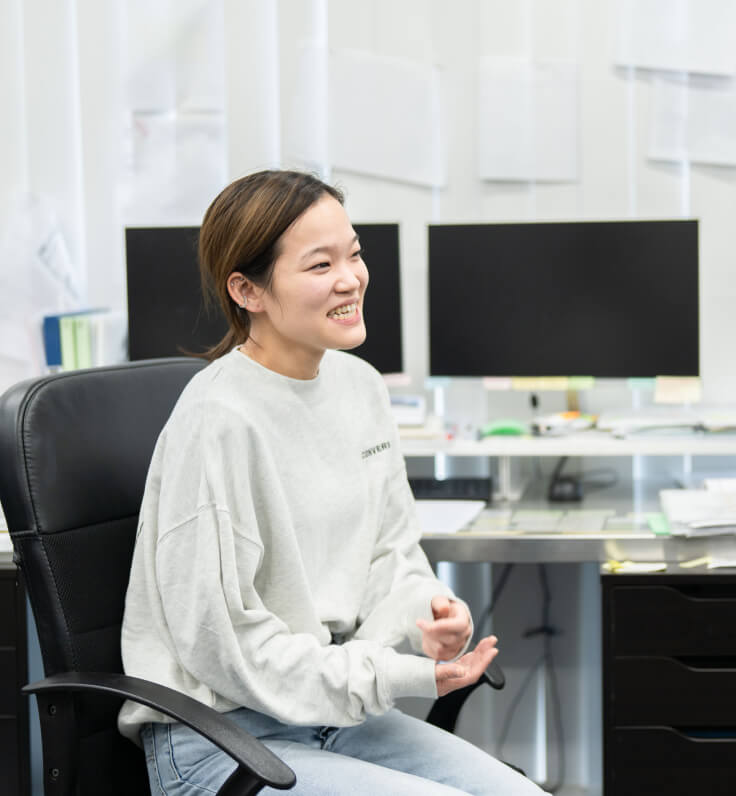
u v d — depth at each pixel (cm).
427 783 129
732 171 238
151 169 249
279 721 139
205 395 140
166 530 138
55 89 249
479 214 245
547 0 238
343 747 147
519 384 232
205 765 136
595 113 240
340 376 160
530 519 206
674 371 226
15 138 251
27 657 188
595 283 227
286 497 145
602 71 239
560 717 257
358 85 243
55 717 137
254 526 138
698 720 186
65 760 137
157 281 233
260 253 140
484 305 231
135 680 132
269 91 246
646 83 238
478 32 241
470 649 258
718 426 220
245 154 247
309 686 133
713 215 240
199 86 246
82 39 247
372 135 245
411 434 221
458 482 231
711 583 185
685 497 198
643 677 187
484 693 259
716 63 235
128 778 150
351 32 242
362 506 153
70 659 141
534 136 241
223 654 133
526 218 244
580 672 255
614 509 215
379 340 236
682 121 238
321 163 246
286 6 242
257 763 115
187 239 232
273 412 146
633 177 241
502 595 256
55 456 143
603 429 228
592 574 252
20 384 145
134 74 246
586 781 257
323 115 245
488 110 242
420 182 245
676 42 235
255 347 149
